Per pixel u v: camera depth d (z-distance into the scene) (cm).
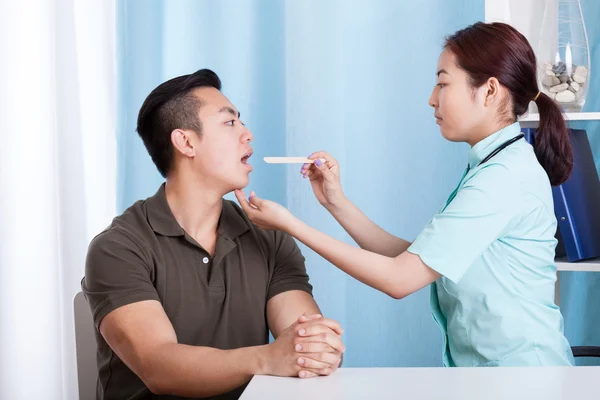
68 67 240
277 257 154
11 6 231
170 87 147
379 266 139
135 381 141
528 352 143
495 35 147
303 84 244
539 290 145
